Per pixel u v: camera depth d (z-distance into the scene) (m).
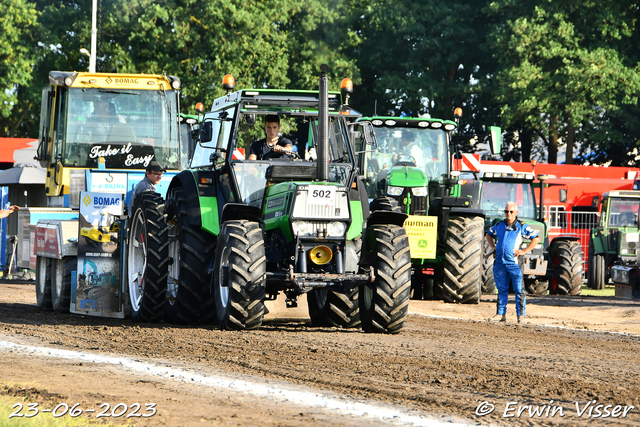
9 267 71.62
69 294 41.28
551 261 68.19
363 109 136.00
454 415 17.50
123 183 48.84
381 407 18.12
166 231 36.50
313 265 32.28
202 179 34.62
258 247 31.16
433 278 58.75
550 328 38.31
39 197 68.50
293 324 37.16
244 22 122.75
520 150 148.00
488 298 57.94
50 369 22.58
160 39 123.62
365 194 34.75
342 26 131.75
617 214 77.62
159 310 36.16
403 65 128.50
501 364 24.86
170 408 17.80
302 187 31.44
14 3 127.69
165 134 51.34
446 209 54.84
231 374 22.11
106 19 124.75
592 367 24.94
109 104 50.59
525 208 67.81
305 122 34.53
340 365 23.77
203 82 121.00
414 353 26.72
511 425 16.80
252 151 34.03
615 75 111.12
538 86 113.50
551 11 115.56
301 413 17.38
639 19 120.12
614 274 63.97
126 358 24.75
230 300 30.78
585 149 137.50
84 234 38.62
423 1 127.69
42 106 50.56
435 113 131.50
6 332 31.45
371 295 32.66
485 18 129.25
